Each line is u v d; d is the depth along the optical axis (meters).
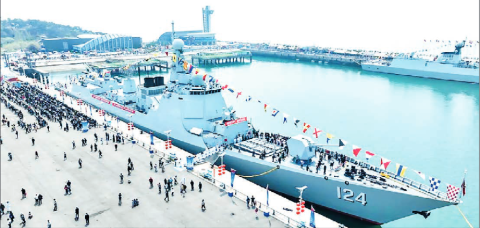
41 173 41.47
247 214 32.25
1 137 55.06
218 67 172.75
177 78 52.31
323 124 68.50
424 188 32.03
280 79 126.38
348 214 34.75
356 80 123.56
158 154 47.16
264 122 69.88
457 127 66.38
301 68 162.50
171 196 35.81
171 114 49.38
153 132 54.50
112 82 78.75
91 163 44.38
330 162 38.22
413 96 95.31
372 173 35.81
